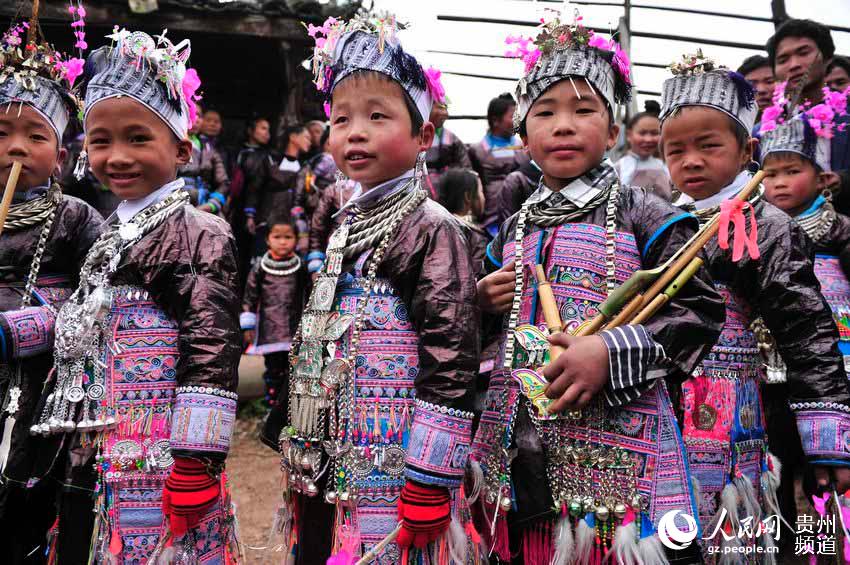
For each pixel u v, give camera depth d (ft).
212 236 6.73
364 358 6.03
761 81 14.05
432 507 5.56
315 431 6.06
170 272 6.58
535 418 5.83
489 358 6.95
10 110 7.39
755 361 7.16
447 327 5.72
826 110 9.43
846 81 13.75
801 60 12.96
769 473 7.20
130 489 6.49
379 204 6.27
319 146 22.59
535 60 6.37
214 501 6.31
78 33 7.89
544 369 5.44
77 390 6.58
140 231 6.64
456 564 5.73
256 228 21.84
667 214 5.85
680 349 5.46
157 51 6.82
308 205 20.77
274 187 22.00
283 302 16.11
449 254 5.92
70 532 6.57
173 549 6.30
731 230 6.97
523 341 5.90
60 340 6.68
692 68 7.32
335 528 6.02
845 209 10.93
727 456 6.73
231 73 28.27
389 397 5.98
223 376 6.34
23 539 7.32
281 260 16.28
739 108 7.19
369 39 6.16
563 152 6.06
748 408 6.97
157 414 6.56
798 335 6.81
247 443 15.30
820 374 6.68
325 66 6.56
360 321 6.06
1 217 6.74
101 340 6.63
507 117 17.93
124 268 6.63
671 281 5.56
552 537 5.89
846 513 7.08
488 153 18.08
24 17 20.66
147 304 6.70
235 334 6.55
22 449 6.98
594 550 5.74
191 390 6.26
